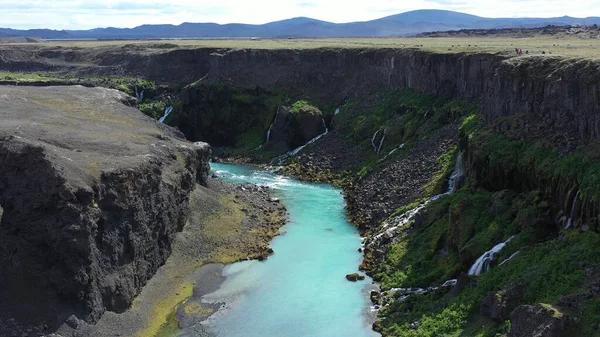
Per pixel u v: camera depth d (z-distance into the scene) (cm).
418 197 7694
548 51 8238
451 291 5172
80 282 4956
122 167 5828
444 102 10275
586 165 5166
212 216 7825
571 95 6016
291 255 6956
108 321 5206
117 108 9331
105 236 5369
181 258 6706
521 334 3828
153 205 6244
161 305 5731
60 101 9100
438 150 8588
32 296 4909
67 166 5416
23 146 5322
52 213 5047
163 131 8844
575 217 4956
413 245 6450
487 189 6450
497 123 7006
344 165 10612
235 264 6725
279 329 5288
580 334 3609
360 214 8219
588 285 4009
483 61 9069
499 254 5225
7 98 8612
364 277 6303
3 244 5075
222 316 5544
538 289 4300
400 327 5025
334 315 5512
